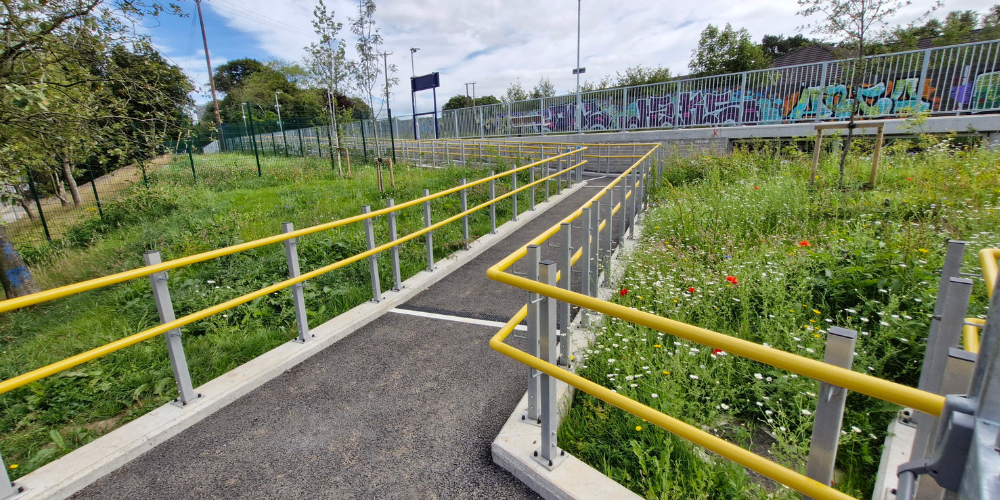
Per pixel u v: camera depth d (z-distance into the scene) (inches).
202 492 93.2
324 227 154.7
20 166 228.5
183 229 315.9
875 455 93.1
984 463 28.4
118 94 241.3
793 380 104.3
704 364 113.1
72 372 138.6
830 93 421.7
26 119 200.5
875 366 113.4
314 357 147.4
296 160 811.4
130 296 208.8
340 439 107.5
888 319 123.9
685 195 292.7
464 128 939.3
